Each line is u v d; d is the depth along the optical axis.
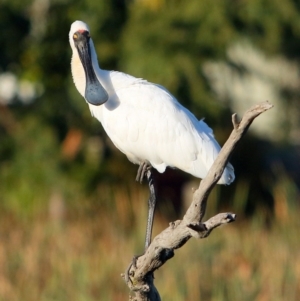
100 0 16.98
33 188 18.06
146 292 6.84
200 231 5.68
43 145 18.06
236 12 16.33
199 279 11.43
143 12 16.73
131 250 12.85
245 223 15.35
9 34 17.94
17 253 13.19
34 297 11.48
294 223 13.84
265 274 11.64
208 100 16.23
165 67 16.00
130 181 17.95
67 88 17.58
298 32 16.55
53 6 17.72
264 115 19.42
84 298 11.12
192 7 16.25
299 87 19.38
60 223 15.84
